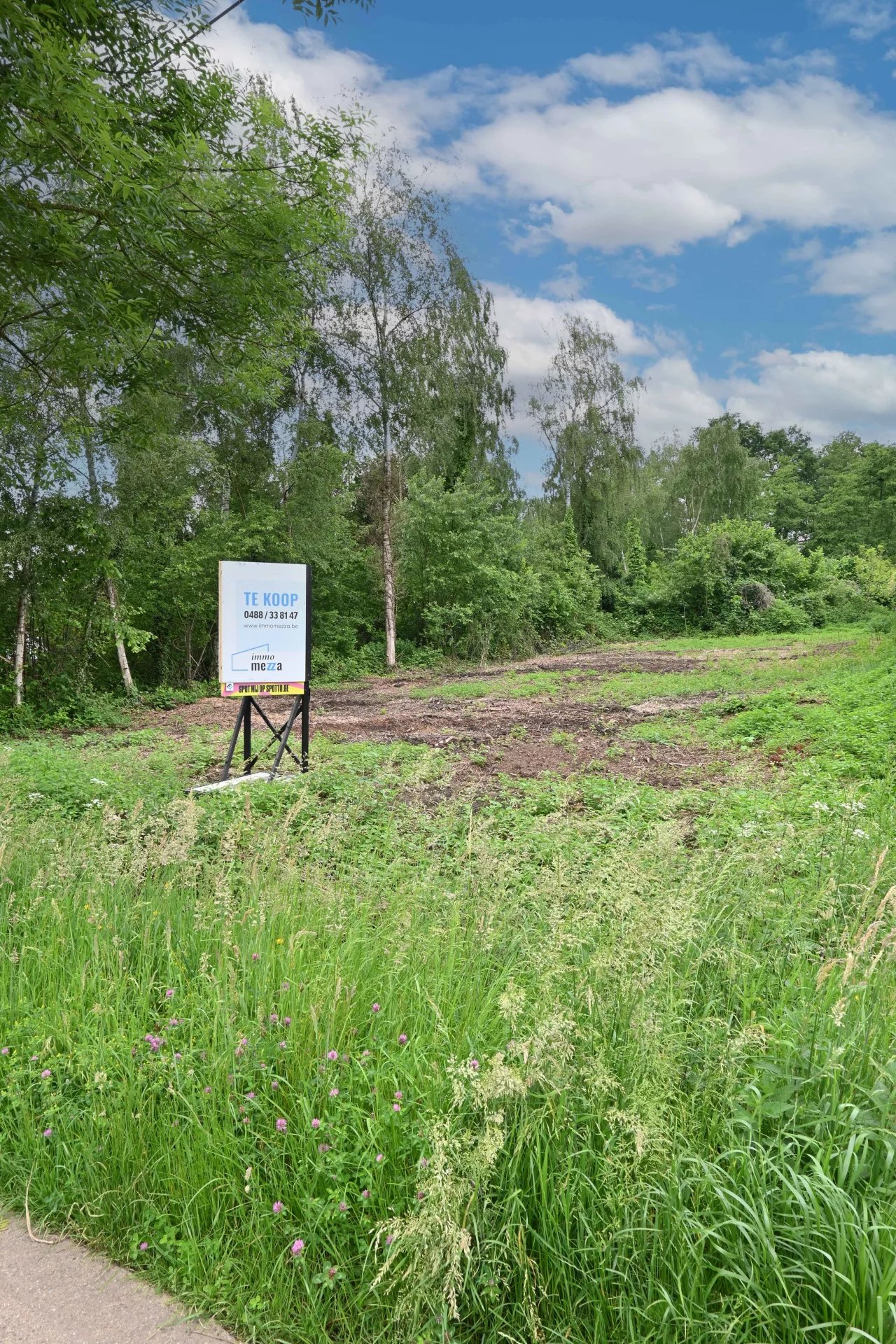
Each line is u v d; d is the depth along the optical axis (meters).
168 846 4.77
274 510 25.48
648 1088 2.50
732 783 8.04
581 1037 2.75
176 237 8.73
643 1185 2.36
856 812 5.49
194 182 9.23
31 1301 2.55
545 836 5.97
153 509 20.22
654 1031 2.70
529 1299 2.29
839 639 31.19
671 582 43.19
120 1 7.59
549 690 19.62
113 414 13.48
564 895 3.87
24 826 6.00
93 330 8.70
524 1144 2.56
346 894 4.49
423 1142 2.59
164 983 3.94
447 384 29.72
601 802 7.66
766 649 29.64
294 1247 2.46
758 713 12.54
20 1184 3.02
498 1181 2.53
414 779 7.05
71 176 8.11
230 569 9.35
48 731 16.83
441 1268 2.26
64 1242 2.81
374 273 27.75
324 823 6.50
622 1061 2.76
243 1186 2.74
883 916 3.50
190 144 8.98
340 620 30.36
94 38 7.69
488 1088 2.36
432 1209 2.18
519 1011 2.76
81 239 8.43
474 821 6.52
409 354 28.56
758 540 44.03
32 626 18.59
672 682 19.61
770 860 4.31
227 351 11.38
